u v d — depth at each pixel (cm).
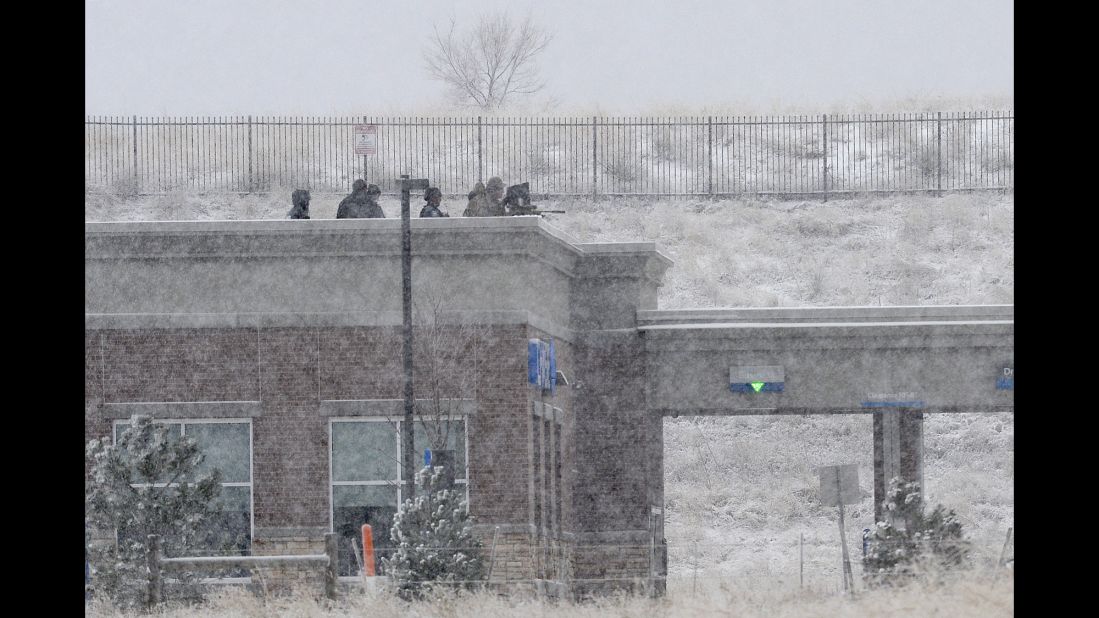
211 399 10775
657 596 7606
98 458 9256
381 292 10906
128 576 8312
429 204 11306
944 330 12006
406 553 8812
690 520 16775
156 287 10869
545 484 11300
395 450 10762
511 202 12131
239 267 10881
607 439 12419
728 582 7688
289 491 10706
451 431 10825
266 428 10762
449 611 7188
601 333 12469
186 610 7900
